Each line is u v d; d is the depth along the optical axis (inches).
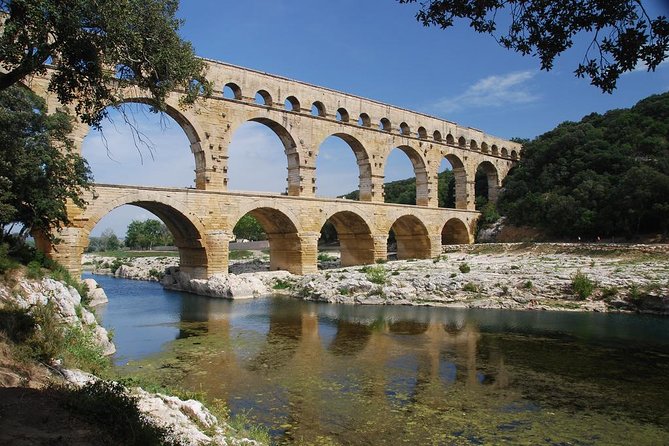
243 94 2301.9
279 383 905.5
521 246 2773.1
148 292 2362.2
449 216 3292.3
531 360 1059.9
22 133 1245.1
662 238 2581.2
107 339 1138.7
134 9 691.4
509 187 3693.4
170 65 729.0
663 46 447.2
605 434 677.9
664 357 1082.7
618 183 2859.3
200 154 2169.0
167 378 939.3
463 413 752.3
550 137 4001.0
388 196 5812.0
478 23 544.7
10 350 681.6
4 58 647.8
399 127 3034.0
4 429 429.4
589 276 1886.1
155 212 2175.2
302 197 2469.2
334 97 2689.5
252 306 1878.7
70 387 600.1
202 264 2251.5
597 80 490.9
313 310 1775.3
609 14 473.1
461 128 3489.2
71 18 615.5
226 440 573.3
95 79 702.5
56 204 1286.9
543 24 518.6
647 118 3422.7
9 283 948.0
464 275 2050.9
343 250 3009.4
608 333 1332.4
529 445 641.6
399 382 909.2
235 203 2220.7
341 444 637.9
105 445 436.1
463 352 1133.7
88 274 4020.7
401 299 1930.4
